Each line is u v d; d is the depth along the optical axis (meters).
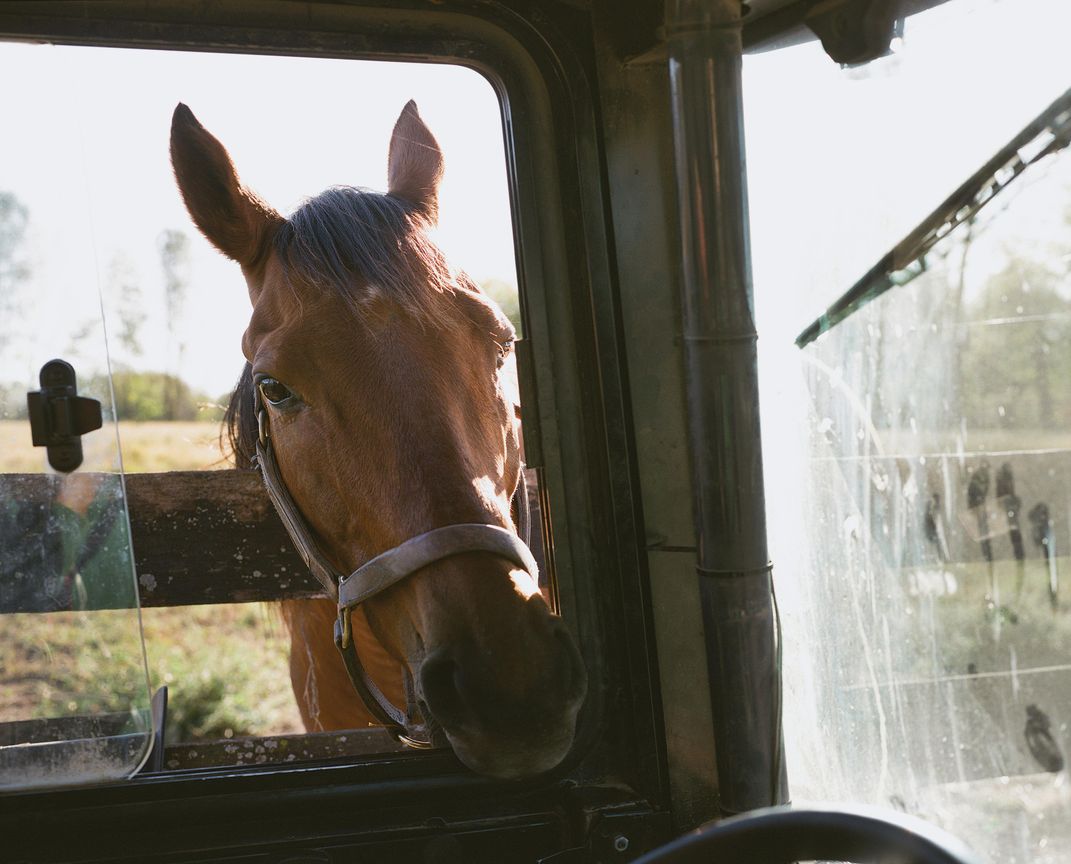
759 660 1.17
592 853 1.21
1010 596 0.98
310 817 1.17
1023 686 0.97
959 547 1.05
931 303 1.07
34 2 1.10
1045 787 0.94
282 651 4.07
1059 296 0.91
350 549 1.24
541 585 1.93
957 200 1.03
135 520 1.84
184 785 1.13
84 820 1.11
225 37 1.16
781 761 1.22
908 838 0.60
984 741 1.03
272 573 1.89
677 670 1.28
